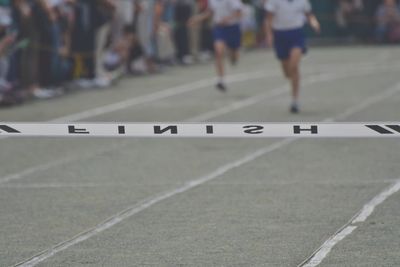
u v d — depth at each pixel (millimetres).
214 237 24531
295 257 22500
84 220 26766
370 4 98625
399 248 23125
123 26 64125
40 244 24281
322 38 97938
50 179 32844
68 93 56938
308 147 38156
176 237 24609
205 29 78812
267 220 26234
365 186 30484
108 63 63812
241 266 21844
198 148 38500
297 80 47812
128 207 28219
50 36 55250
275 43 48219
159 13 68000
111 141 40844
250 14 88438
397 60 77688
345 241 23875
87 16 59062
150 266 21984
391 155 36031
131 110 49625
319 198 28844
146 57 67500
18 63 53344
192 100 53625
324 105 50688
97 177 32969
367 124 23609
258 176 32500
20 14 52719
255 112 48250
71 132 24453
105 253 23234
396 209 27219
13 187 31594
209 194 29734
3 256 23172
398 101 51875
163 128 24297
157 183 31672
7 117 46875
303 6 47688
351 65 74062
